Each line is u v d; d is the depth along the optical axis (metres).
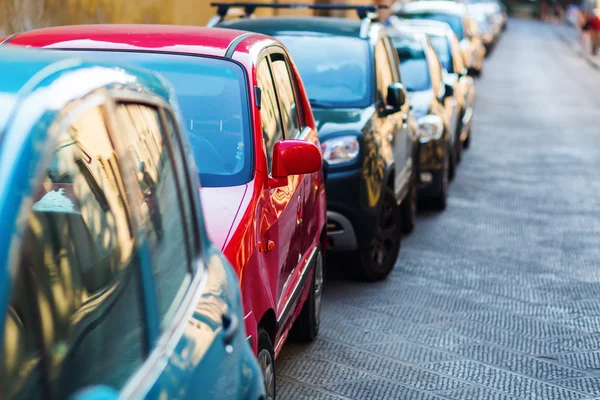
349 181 7.81
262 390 3.09
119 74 2.51
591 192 13.70
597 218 11.85
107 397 1.92
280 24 9.24
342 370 6.10
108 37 5.08
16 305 1.76
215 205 4.24
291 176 5.35
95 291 2.13
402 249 9.84
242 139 4.67
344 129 8.02
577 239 10.59
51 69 2.06
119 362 2.13
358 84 8.66
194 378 2.45
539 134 20.61
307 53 8.86
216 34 5.27
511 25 84.56
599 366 6.42
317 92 8.58
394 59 10.11
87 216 2.20
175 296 2.58
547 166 16.09
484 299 8.01
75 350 1.96
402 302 7.79
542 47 56.19
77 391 1.93
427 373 6.12
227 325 2.86
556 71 39.81
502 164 16.23
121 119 2.43
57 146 1.99
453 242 10.27
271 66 5.52
